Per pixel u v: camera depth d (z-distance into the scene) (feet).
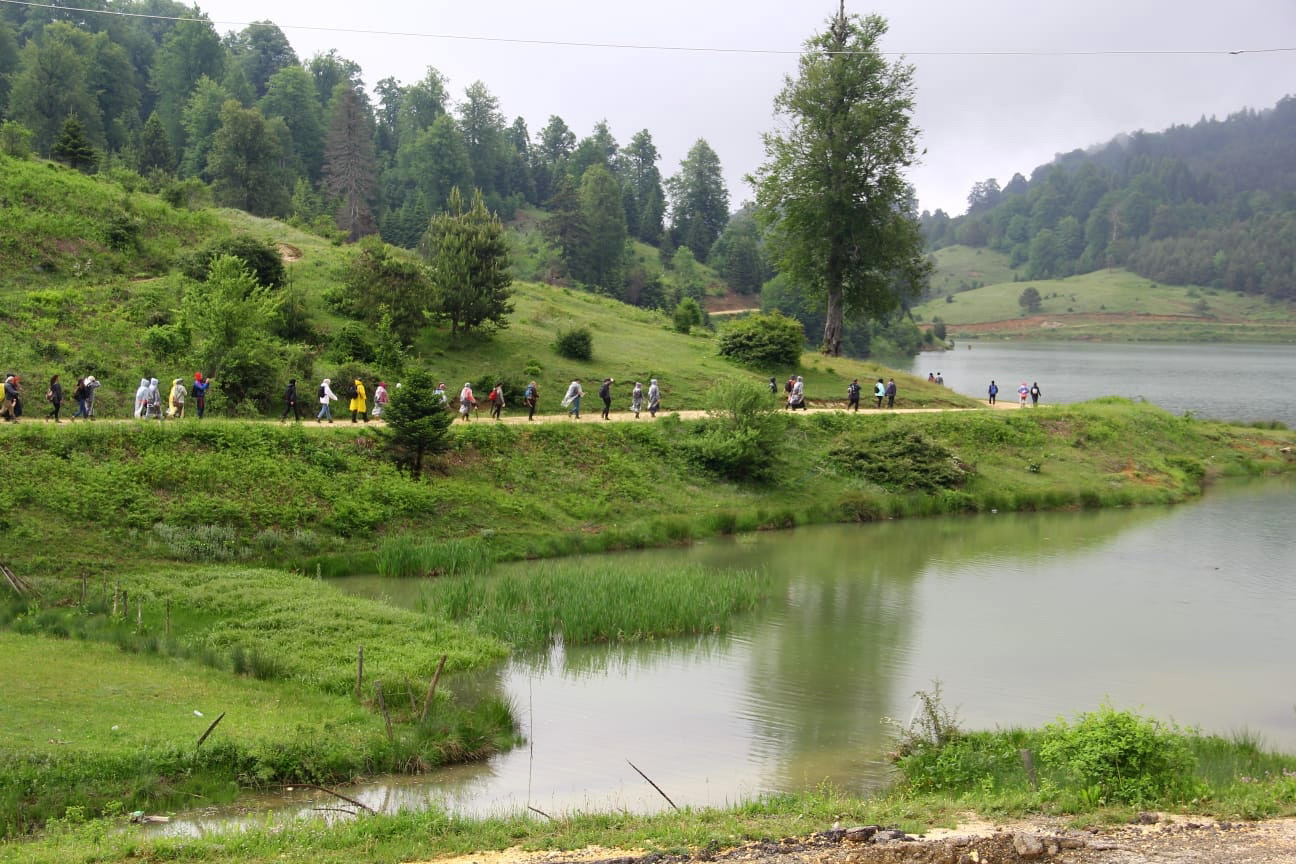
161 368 147.74
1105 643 89.76
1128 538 137.69
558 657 84.07
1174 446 193.26
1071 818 47.01
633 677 79.15
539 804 55.52
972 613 99.30
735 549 127.95
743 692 75.87
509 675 78.84
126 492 107.96
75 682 66.08
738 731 67.97
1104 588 110.01
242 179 324.19
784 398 189.06
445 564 110.93
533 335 196.44
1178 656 86.28
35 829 48.55
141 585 93.04
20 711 59.67
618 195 460.55
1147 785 50.44
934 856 41.42
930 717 64.85
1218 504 165.37
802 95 216.13
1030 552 128.16
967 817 47.83
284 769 57.41
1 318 148.46
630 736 66.90
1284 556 126.93
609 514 134.72
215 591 91.76
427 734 62.95
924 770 58.65
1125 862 40.55
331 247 232.12
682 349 213.66
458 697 72.64
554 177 603.26
